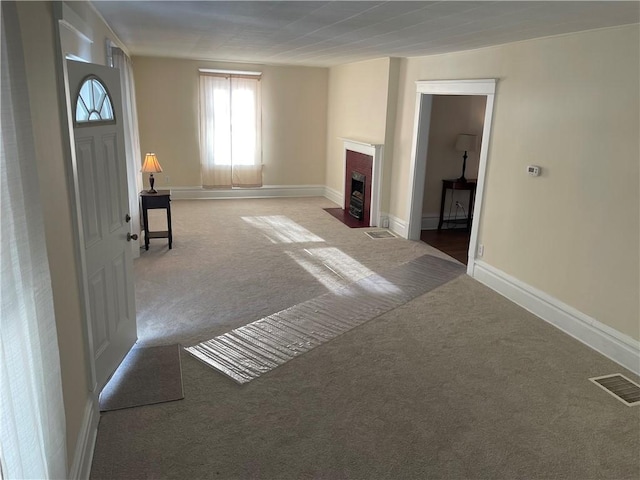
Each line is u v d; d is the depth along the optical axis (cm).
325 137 927
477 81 482
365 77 730
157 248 591
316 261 561
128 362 329
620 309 345
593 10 282
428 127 616
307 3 301
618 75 334
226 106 852
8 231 123
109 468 235
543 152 406
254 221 738
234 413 280
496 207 472
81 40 308
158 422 270
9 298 123
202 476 232
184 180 872
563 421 281
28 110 147
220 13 357
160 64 807
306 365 334
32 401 136
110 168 300
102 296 290
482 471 241
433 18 329
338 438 262
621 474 241
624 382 322
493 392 308
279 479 232
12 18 138
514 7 282
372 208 712
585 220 369
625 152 333
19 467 125
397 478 235
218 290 464
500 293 471
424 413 285
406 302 448
